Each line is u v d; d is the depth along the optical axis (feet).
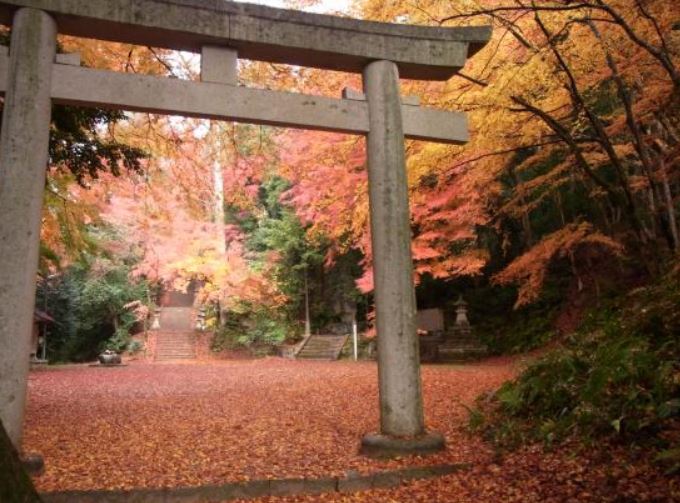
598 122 27.35
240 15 18.20
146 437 21.76
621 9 23.21
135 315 91.15
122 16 17.16
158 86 17.31
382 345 18.49
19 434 15.25
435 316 64.64
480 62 25.46
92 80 16.78
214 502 14.62
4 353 15.03
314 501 14.65
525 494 13.57
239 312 84.69
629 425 14.73
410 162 26.86
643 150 27.71
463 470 16.34
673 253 26.68
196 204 36.96
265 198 90.48
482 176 31.78
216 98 17.80
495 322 63.77
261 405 30.30
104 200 41.88
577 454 15.02
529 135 27.78
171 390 38.32
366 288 54.44
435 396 30.22
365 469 16.35
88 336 93.50
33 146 16.01
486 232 64.28
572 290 57.98
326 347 74.54
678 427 13.82
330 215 44.65
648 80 27.04
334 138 35.01
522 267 37.17
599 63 25.94
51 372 57.36
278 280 82.94
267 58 19.34
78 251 42.63
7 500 7.53
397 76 19.85
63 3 16.74
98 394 36.27
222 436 21.91
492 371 41.81
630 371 15.84
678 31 24.90
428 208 40.52
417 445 17.48
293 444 20.33
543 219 61.98
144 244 75.82
